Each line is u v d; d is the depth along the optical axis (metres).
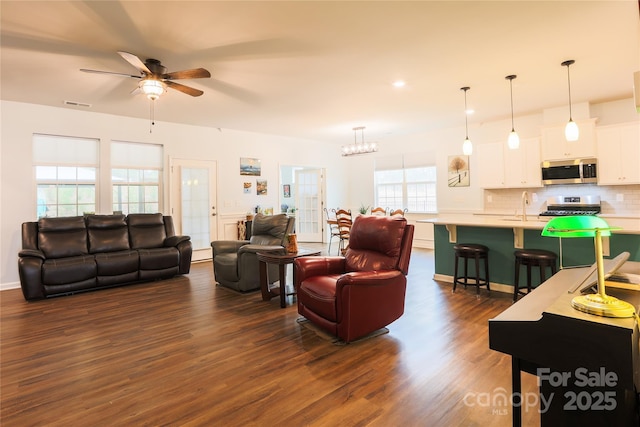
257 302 3.82
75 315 3.44
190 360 2.45
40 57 3.18
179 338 2.84
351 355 2.49
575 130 3.60
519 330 1.23
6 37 2.79
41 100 4.60
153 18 2.53
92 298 4.03
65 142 5.11
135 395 2.02
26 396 2.02
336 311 2.64
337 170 8.81
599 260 1.19
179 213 6.15
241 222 6.82
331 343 2.70
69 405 1.93
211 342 2.75
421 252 6.94
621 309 1.11
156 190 5.99
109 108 5.04
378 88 4.25
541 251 3.48
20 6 2.34
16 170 4.68
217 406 1.90
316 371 2.27
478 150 6.26
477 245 3.98
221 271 4.39
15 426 1.75
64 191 5.12
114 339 2.83
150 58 3.23
